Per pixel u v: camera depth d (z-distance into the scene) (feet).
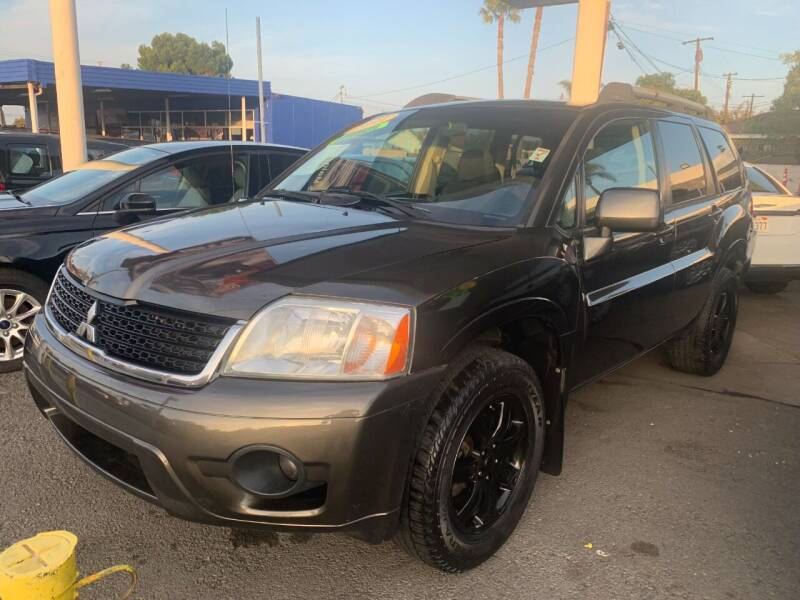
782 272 22.74
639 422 13.11
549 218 9.23
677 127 13.71
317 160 12.33
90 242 9.31
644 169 11.93
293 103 99.40
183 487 6.66
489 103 11.86
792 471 11.26
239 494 6.62
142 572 8.09
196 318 6.85
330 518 6.75
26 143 27.71
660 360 17.02
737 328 20.74
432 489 7.20
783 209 22.27
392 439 6.76
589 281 9.78
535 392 8.71
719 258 14.40
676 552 8.82
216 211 10.19
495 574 8.28
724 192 15.44
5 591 4.77
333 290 6.91
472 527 8.18
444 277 7.49
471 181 10.09
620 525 9.41
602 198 9.46
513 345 8.91
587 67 27.14
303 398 6.45
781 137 124.77
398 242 8.21
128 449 6.95
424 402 6.97
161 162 16.53
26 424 11.80
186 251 7.94
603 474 10.90
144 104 117.19
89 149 33.01
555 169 9.71
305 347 6.64
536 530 9.23
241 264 7.40
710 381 15.65
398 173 10.87
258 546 8.68
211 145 17.85
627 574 8.33
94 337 7.50
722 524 9.53
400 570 8.30
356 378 6.64
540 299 8.50
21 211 14.42
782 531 9.39
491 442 8.33
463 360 7.64
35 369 8.27
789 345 18.94
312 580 8.07
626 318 11.03
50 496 9.59
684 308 13.42
